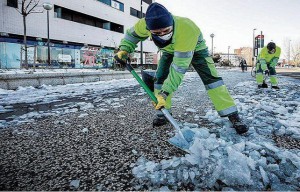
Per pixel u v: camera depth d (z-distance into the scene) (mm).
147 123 2764
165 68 2578
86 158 1769
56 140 2145
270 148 1920
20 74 6723
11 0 19156
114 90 6648
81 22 27266
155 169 1587
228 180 1440
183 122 2811
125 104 4145
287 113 3340
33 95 5363
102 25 30797
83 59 24031
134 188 1382
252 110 3504
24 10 14625
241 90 6512
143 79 2477
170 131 2434
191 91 6285
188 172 1536
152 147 1988
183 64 2002
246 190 1378
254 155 1800
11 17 19094
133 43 2490
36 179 1462
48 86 7383
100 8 28438
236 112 2359
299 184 1454
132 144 2057
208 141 1951
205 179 1470
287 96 5230
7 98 4840
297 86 7828
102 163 1691
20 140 2133
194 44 2006
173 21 1945
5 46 18391
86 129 2467
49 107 3820
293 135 2293
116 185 1410
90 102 4383
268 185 1438
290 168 1637
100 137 2240
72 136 2262
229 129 2457
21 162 1687
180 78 2039
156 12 1817
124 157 1793
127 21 33875
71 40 24562
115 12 31219
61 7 23469
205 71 2365
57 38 22984
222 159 1666
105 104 4145
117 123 2758
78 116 3123
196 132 2189
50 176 1501
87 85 8188
